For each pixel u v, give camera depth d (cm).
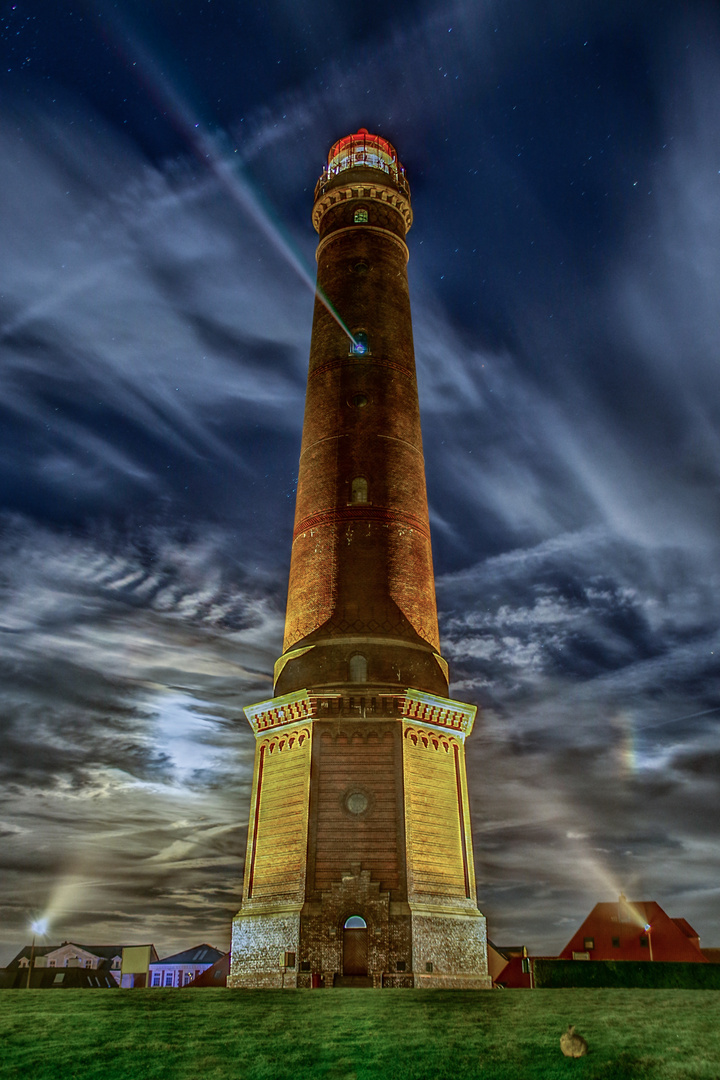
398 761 3575
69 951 9700
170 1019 1908
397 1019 1912
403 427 4478
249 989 2634
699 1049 1569
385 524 4169
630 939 6894
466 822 3706
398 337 4731
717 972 3369
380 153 5341
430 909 3369
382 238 4975
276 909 3409
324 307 4850
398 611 3984
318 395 4584
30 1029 1778
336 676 3791
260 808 3722
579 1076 1406
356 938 3291
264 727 3859
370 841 3444
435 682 3909
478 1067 1459
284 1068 1457
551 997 2392
